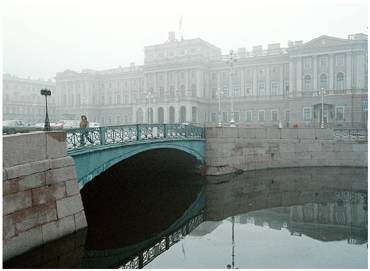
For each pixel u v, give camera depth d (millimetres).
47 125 13312
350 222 13516
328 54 57625
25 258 8562
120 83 84938
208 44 79312
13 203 8344
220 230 12586
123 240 11375
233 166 23875
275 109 63688
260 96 65125
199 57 71188
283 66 64000
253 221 13773
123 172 19906
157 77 75875
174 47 78562
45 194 9352
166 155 20938
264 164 25469
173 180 22109
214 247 10703
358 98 53375
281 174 23953
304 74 59781
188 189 19516
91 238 11406
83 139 11734
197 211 15266
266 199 17516
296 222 13594
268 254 9891
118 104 83812
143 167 21562
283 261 9367
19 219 8484
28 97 94562
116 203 16391
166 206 16000
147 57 82562
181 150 19641
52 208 9539
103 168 12883
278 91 64500
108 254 10117
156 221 13625
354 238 11508
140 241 11320
